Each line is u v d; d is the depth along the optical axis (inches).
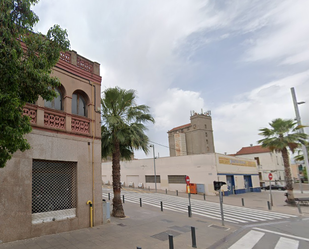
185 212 612.7
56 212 340.8
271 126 791.1
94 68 448.5
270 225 463.8
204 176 1184.2
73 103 408.2
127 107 526.9
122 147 556.4
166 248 302.5
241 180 1374.3
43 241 293.7
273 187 1649.9
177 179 1307.8
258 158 2049.7
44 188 337.1
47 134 341.4
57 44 230.7
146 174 1478.8
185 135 2321.6
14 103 166.6
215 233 386.6
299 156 979.3
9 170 289.7
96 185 401.7
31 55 218.7
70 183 373.4
